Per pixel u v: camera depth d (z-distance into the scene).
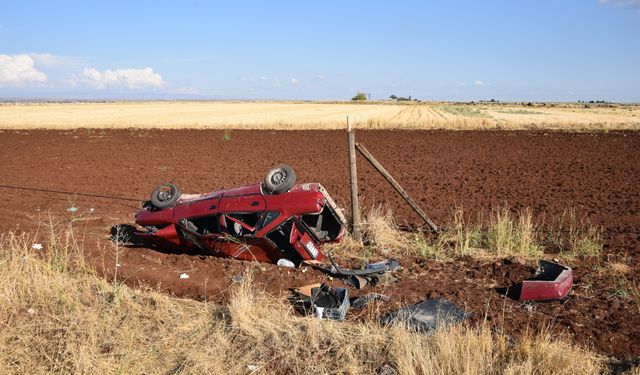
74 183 16.69
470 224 10.44
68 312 6.08
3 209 12.11
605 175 17.73
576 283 7.09
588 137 33.09
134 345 5.51
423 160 22.58
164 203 8.87
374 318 5.99
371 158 9.11
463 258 8.19
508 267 7.55
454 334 5.24
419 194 14.20
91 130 42.25
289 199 7.84
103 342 5.52
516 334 5.60
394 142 31.45
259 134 38.38
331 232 8.84
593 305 6.37
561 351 4.94
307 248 7.74
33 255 7.66
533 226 10.30
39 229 10.16
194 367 5.11
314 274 7.55
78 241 9.27
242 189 8.39
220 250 8.27
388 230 9.25
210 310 6.13
